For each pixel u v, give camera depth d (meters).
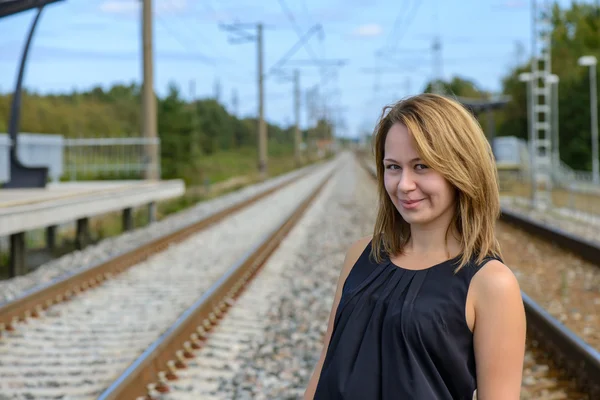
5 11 11.94
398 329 1.68
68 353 5.94
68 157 22.17
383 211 1.93
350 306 1.82
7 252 12.99
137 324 6.95
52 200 12.09
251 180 40.75
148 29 20.09
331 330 1.97
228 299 7.95
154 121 20.36
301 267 10.50
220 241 13.53
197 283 9.14
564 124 53.56
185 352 5.76
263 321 7.08
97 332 6.65
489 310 1.66
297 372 5.43
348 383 1.71
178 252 11.88
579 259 11.62
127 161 21.38
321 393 1.77
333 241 13.52
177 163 44.50
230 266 10.52
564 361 5.43
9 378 5.24
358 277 1.88
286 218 16.36
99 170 21.78
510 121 63.16
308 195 24.86
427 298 1.69
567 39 69.31
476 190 1.75
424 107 1.80
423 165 1.79
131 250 10.59
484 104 35.91
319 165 72.56
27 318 7.00
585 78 52.47
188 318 6.24
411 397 1.63
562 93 54.41
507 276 1.69
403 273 1.78
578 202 27.56
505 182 34.19
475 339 1.68
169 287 8.85
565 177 35.28
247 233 14.81
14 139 15.33
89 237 14.24
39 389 4.98
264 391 4.97
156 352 5.21
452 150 1.74
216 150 74.56
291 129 122.31
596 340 6.73
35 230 15.09
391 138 1.83
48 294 7.72
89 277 8.92
